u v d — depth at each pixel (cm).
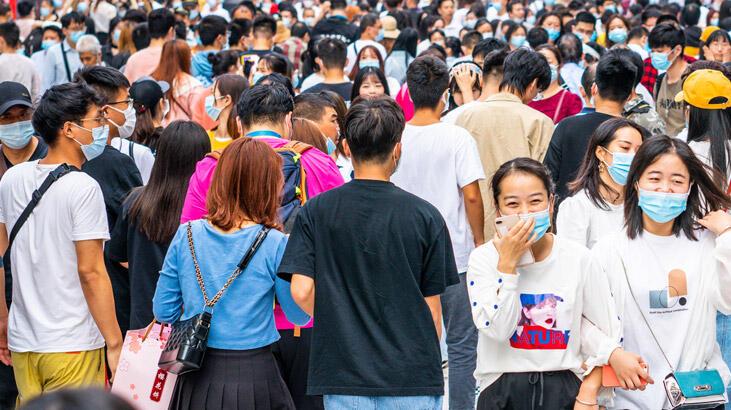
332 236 603
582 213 748
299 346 727
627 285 639
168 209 758
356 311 596
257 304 621
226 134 1034
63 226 705
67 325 712
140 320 767
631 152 732
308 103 940
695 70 902
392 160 616
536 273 609
